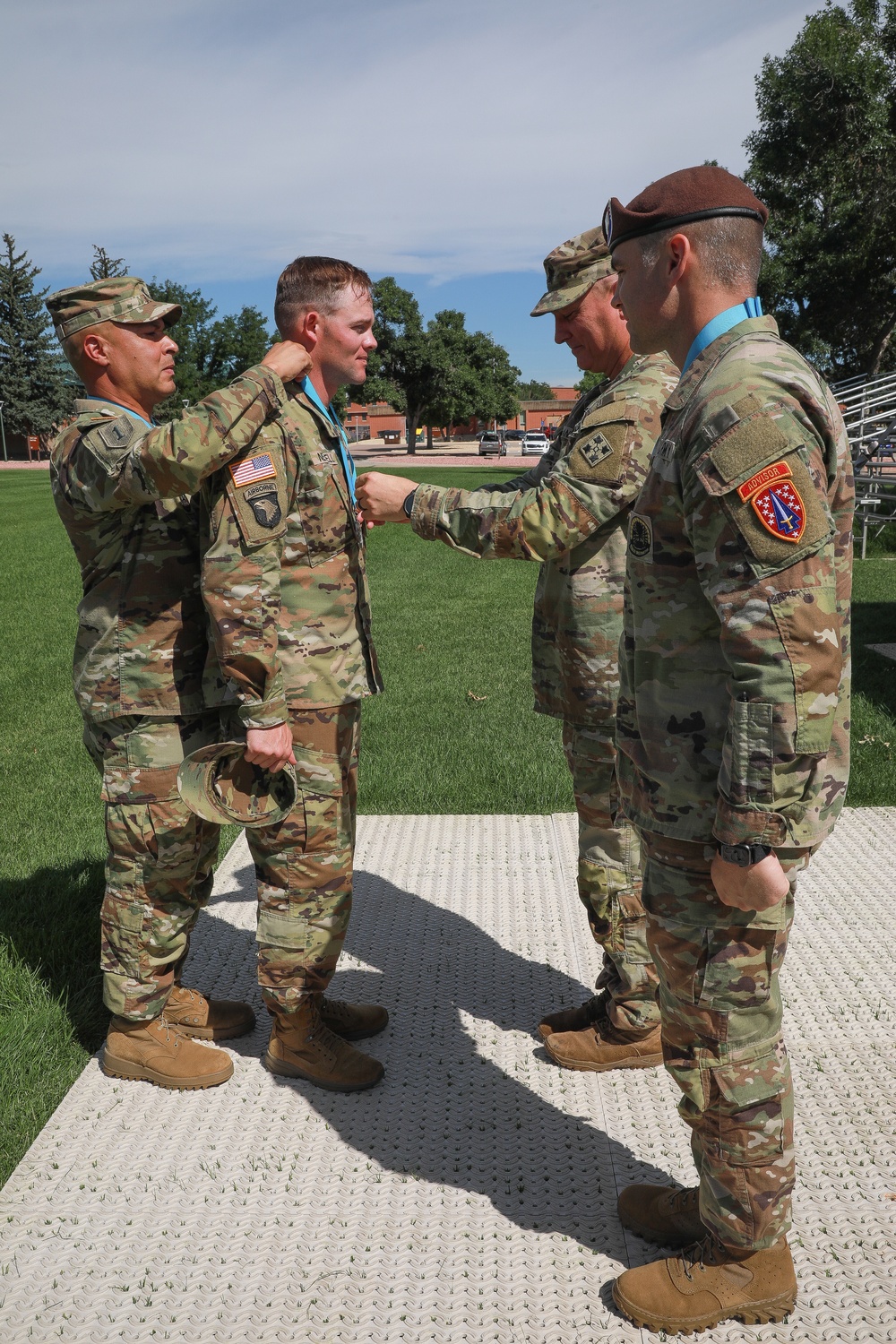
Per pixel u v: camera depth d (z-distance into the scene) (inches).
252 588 89.0
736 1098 69.7
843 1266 80.0
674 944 70.9
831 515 62.2
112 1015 109.4
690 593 67.1
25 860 163.5
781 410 60.3
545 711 108.3
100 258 2082.9
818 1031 112.0
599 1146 95.7
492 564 536.4
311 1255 82.8
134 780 100.1
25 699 269.1
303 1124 99.7
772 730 59.9
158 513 98.0
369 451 2721.5
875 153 1090.7
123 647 98.7
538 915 143.6
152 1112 102.1
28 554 574.6
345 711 101.7
